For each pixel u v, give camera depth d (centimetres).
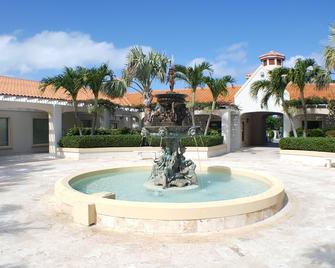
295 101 2439
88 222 711
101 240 639
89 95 2873
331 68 1659
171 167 1083
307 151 1895
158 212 667
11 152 2352
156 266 532
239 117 2884
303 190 1119
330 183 1258
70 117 2744
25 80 2752
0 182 1274
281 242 628
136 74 2314
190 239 641
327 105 2373
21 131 2428
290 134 2597
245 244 618
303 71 1920
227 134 2645
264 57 2862
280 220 758
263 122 3625
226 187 1061
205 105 2611
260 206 742
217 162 1983
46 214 814
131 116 3055
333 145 1783
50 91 2578
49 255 575
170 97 1057
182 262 546
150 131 1067
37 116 2545
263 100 2256
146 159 2116
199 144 2228
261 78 2791
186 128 1051
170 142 1110
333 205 908
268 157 2272
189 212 667
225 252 584
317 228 708
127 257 565
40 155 2217
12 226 725
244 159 2152
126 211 682
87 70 2141
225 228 691
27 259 559
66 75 2080
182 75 2227
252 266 532
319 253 580
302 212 833
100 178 1234
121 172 1369
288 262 546
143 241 632
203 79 2233
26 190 1112
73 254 578
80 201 755
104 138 2216
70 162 1958
